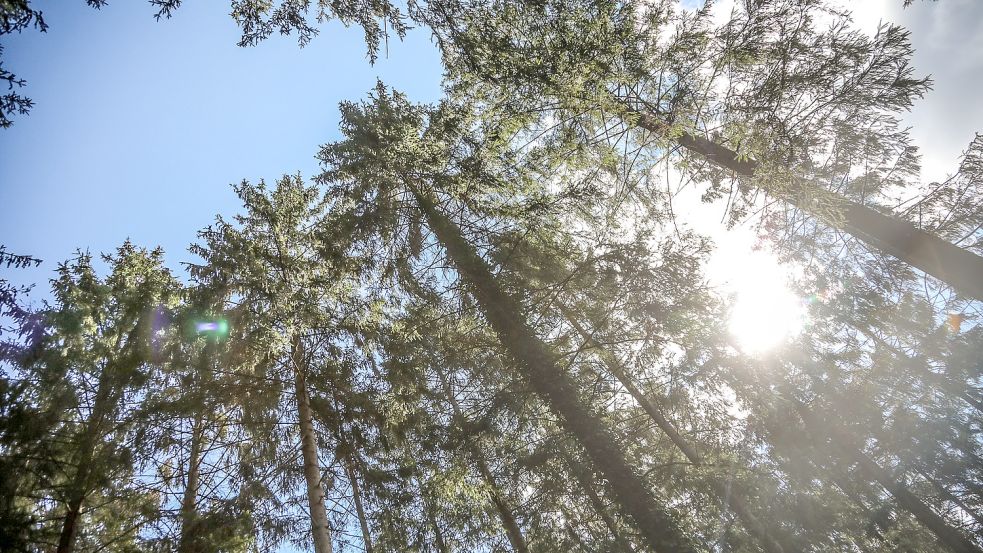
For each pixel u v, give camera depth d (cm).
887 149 791
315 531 891
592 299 1019
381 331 1069
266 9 679
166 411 920
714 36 766
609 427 922
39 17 457
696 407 990
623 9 791
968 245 858
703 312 938
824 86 722
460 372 1004
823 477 1052
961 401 1145
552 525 869
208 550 820
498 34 823
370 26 718
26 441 844
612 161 970
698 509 895
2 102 449
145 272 1220
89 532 904
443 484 945
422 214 1090
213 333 995
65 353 940
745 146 775
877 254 936
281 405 1069
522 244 1031
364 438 1054
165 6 552
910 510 1121
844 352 1172
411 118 1073
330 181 1135
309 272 1091
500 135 935
